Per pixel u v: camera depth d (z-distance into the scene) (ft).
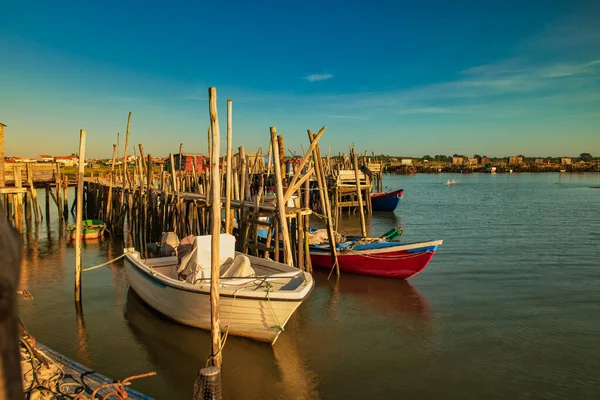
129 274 43.96
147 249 66.39
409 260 49.96
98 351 32.48
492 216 109.70
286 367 30.25
